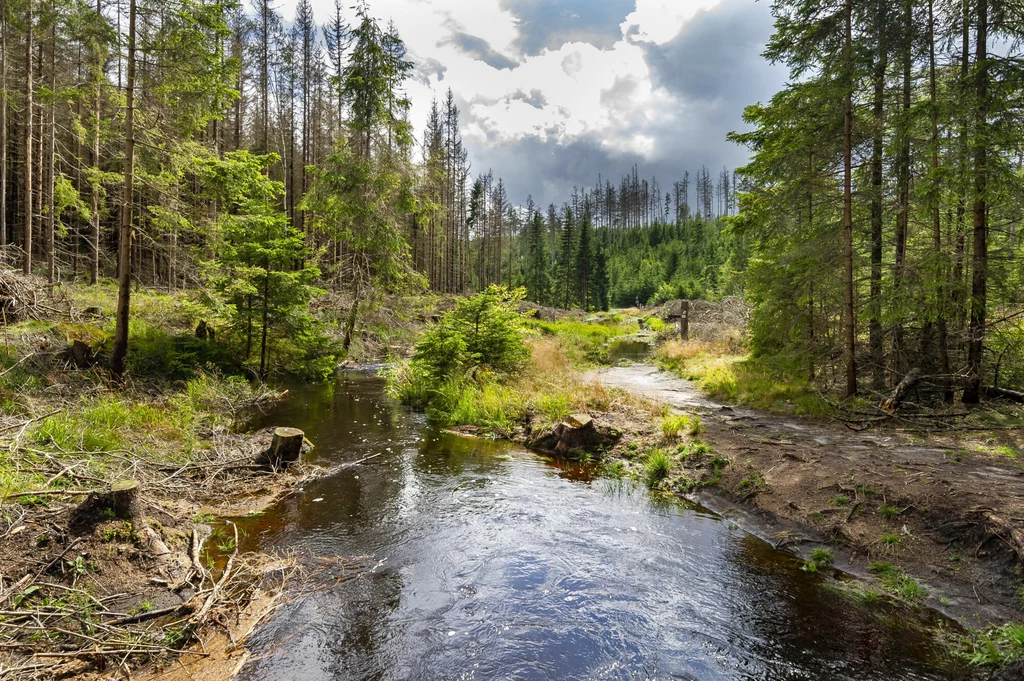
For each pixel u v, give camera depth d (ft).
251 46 112.47
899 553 19.02
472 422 40.47
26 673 11.70
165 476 24.29
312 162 129.90
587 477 29.12
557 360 62.95
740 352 70.23
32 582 13.99
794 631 15.33
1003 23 34.71
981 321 36.22
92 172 43.62
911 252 40.34
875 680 13.12
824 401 39.24
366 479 27.73
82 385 34.40
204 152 41.96
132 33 37.63
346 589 17.12
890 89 43.73
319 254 71.77
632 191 461.37
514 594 17.04
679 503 25.52
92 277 67.05
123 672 12.55
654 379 60.90
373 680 13.00
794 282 43.55
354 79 69.15
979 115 34.22
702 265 246.47
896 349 42.27
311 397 48.93
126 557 16.12
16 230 86.22
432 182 79.10
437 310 99.40
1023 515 18.42
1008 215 37.01
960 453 26.25
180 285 69.72
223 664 13.30
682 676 13.34
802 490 23.91
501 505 24.57
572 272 244.42
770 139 47.09
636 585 17.75
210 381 43.19
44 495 17.74
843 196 41.81
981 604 16.05
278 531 21.25
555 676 13.29
